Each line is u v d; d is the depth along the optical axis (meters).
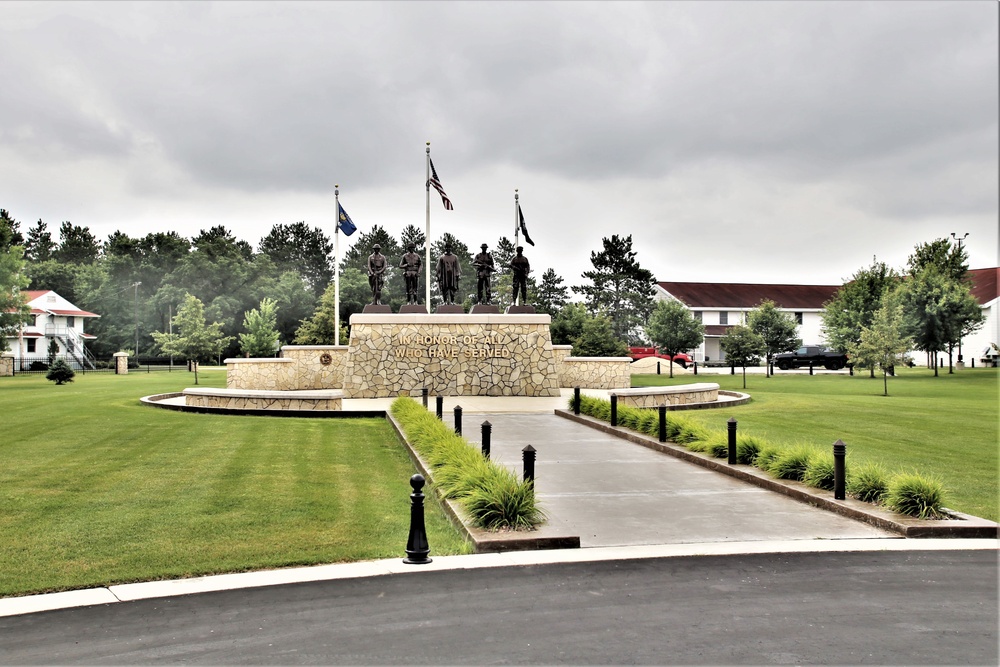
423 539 8.12
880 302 47.25
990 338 64.44
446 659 5.73
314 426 19.48
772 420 21.17
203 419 20.77
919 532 9.15
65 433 17.75
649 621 6.46
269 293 76.50
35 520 9.77
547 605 6.83
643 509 10.55
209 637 6.15
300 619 6.52
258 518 9.91
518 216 30.81
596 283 68.38
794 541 8.95
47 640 6.11
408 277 29.89
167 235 89.50
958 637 6.13
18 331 50.22
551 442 16.88
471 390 28.41
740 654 5.80
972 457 14.83
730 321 72.00
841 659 5.72
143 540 8.88
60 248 112.69
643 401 23.55
